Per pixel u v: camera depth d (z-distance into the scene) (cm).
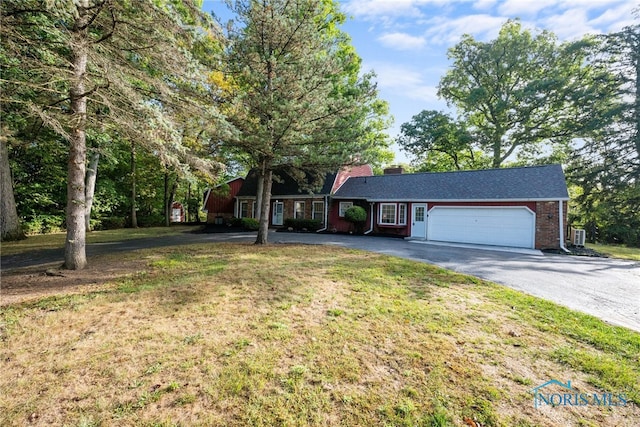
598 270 729
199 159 623
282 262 730
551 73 2083
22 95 597
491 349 306
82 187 632
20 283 520
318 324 362
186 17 726
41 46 506
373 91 983
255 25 863
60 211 1686
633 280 620
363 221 1648
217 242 1144
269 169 1045
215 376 253
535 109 2167
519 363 281
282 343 313
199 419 206
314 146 955
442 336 334
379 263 733
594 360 287
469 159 2673
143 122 527
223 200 2286
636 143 1683
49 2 420
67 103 607
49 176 1587
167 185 2338
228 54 877
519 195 1249
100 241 1177
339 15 1590
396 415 213
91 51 474
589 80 1966
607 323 379
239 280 551
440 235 1452
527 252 1074
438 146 2611
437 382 251
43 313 380
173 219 3131
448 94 2594
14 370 256
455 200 1399
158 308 404
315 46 941
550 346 314
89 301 426
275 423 204
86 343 305
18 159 1445
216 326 351
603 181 1789
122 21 519
